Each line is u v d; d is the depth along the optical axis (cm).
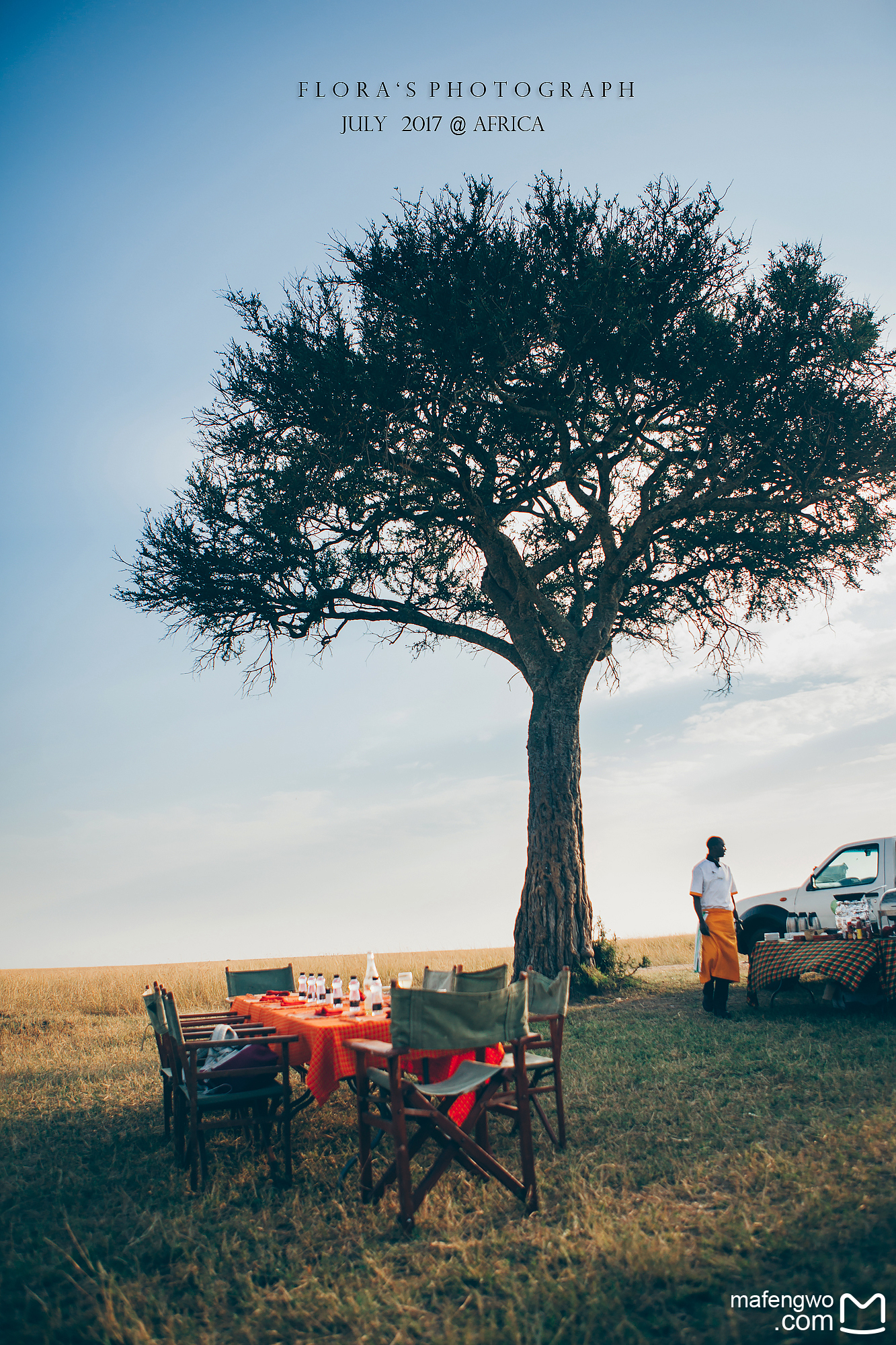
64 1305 379
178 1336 351
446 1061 564
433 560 1636
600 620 1523
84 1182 540
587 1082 726
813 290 1297
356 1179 523
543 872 1429
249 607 1585
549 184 1277
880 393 1371
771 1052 777
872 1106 588
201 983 1662
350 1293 371
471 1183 494
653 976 1480
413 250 1277
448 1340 329
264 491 1459
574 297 1191
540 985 611
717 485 1427
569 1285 362
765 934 1059
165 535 1549
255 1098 550
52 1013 1504
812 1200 421
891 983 895
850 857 1230
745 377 1265
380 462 1360
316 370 1297
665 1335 330
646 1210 438
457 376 1271
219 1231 454
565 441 1350
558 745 1490
